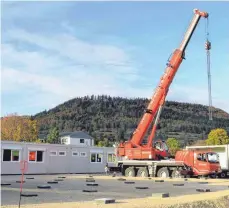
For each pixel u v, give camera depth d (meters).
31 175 35.81
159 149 34.72
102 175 36.81
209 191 19.48
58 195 16.39
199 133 131.75
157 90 33.94
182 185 23.97
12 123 79.50
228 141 81.12
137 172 34.81
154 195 15.86
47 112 169.25
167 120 144.50
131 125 146.62
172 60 33.78
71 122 156.38
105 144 91.81
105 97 178.50
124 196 16.47
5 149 37.25
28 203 13.44
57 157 41.94
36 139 80.75
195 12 33.47
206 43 33.00
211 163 33.16
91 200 14.67
